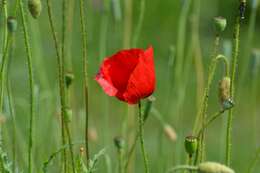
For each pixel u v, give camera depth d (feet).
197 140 4.40
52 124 6.09
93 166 4.50
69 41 5.57
